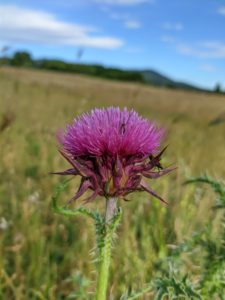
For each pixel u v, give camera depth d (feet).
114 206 0.32
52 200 0.31
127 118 0.34
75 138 0.33
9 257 0.66
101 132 0.33
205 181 0.44
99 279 0.32
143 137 0.32
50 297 0.55
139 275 0.51
